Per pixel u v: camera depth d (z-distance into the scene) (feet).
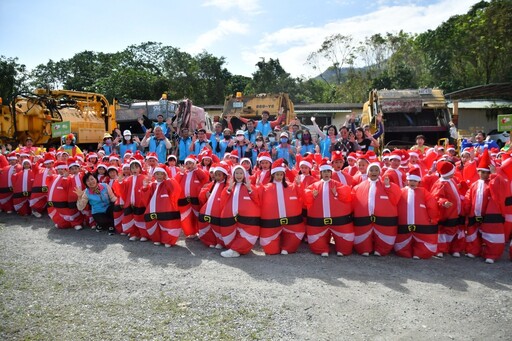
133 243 25.76
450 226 22.82
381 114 47.32
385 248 22.70
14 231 28.86
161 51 189.47
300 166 26.91
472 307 16.51
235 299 17.24
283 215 22.84
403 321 15.39
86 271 20.65
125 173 27.89
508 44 133.28
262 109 59.16
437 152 35.01
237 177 23.18
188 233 27.12
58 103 53.78
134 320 15.53
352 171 29.81
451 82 141.38
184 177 27.17
